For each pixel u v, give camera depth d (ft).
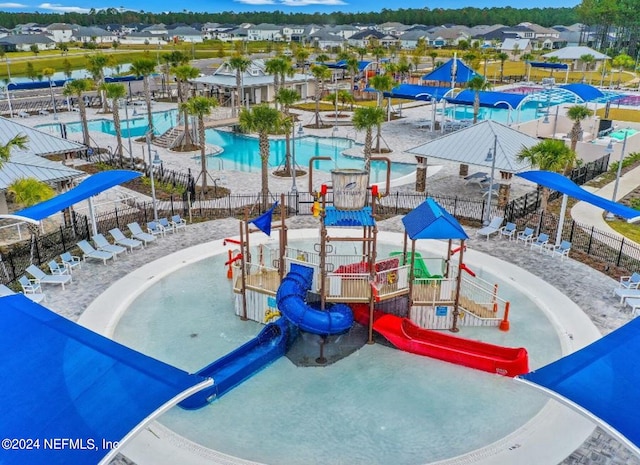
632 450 33.19
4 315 47.34
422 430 49.96
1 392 38.22
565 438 47.70
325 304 67.26
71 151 123.13
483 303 70.64
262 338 62.13
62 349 42.57
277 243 93.76
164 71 291.79
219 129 212.02
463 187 129.70
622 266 84.23
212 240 95.91
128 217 106.32
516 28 573.33
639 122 209.36
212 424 50.85
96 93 285.64
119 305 72.13
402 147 176.24
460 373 59.00
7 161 94.79
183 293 77.10
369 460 46.21
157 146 177.78
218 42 618.44
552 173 94.63
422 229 62.90
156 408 36.06
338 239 64.23
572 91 180.45
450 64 224.12
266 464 45.52
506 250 91.04
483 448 46.78
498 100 180.86
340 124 217.97
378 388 56.34
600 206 80.18
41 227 98.89
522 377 40.60
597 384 38.91
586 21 520.42
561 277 80.59
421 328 66.23
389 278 66.03
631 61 367.04
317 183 135.23
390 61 347.56
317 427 50.44
